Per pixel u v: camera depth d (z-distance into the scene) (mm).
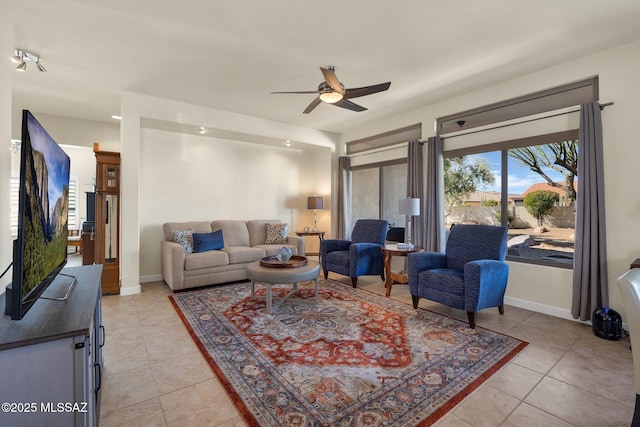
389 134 5309
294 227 6316
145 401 1787
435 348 2447
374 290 4141
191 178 5113
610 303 2918
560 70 3256
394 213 5555
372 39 2766
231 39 2748
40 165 1395
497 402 1793
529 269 3475
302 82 3691
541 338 2664
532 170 3596
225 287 4250
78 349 1097
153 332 2744
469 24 2541
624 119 2855
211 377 2035
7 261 1647
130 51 2941
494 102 3799
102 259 3926
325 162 6230
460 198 4348
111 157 3979
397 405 1758
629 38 2758
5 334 1052
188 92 3992
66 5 2260
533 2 2266
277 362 2221
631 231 2812
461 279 2971
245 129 4977
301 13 2387
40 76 3479
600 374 2098
